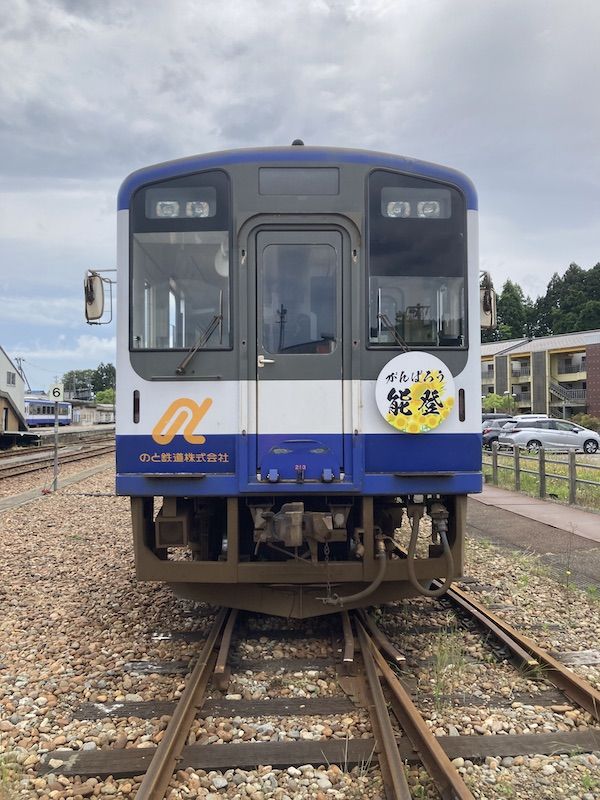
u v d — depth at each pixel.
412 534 4.89
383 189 4.93
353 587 5.18
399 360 4.82
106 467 22.02
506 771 3.39
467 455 4.87
